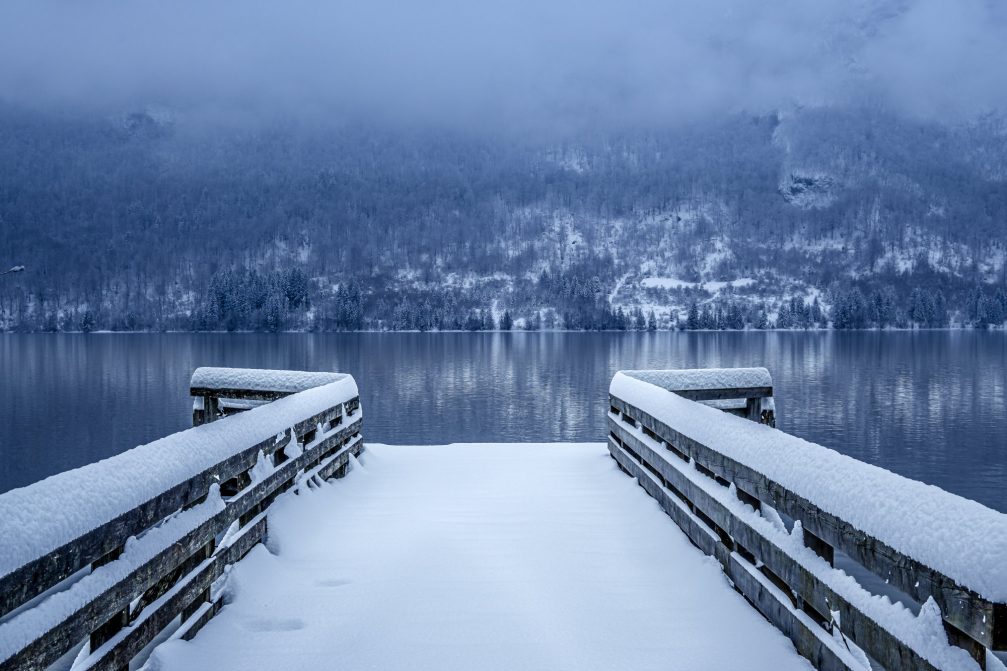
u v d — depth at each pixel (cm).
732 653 288
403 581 377
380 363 8406
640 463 598
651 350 10725
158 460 275
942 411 4694
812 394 5544
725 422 382
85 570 394
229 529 379
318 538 448
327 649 300
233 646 302
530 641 308
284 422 459
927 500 197
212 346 11825
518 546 442
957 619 171
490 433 3928
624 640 307
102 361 8594
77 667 212
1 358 9056
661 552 427
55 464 3231
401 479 657
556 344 12488
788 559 282
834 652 243
